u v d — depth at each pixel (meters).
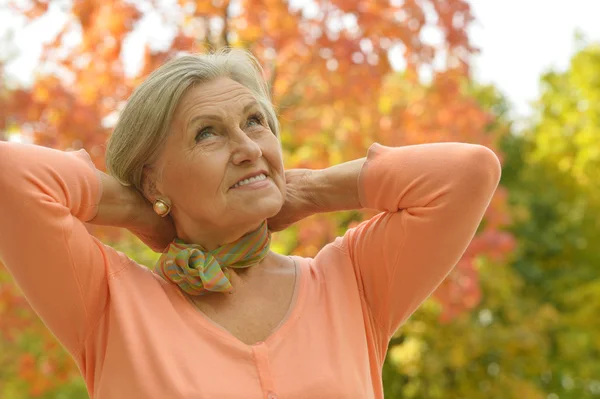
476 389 10.08
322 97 6.26
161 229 2.31
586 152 15.27
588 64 15.47
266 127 2.22
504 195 7.22
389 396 9.57
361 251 2.29
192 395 1.97
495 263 10.70
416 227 2.18
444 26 6.24
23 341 8.27
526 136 18.14
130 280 2.16
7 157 2.02
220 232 2.18
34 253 2.03
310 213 2.36
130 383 2.01
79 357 2.16
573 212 16.59
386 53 6.11
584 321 12.89
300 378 2.04
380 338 2.29
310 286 2.23
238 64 2.26
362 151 6.34
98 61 6.23
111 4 6.05
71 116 5.93
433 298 6.81
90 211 2.18
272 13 6.10
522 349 10.26
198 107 2.12
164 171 2.17
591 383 13.51
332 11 6.11
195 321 2.11
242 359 2.05
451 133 6.56
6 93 6.17
